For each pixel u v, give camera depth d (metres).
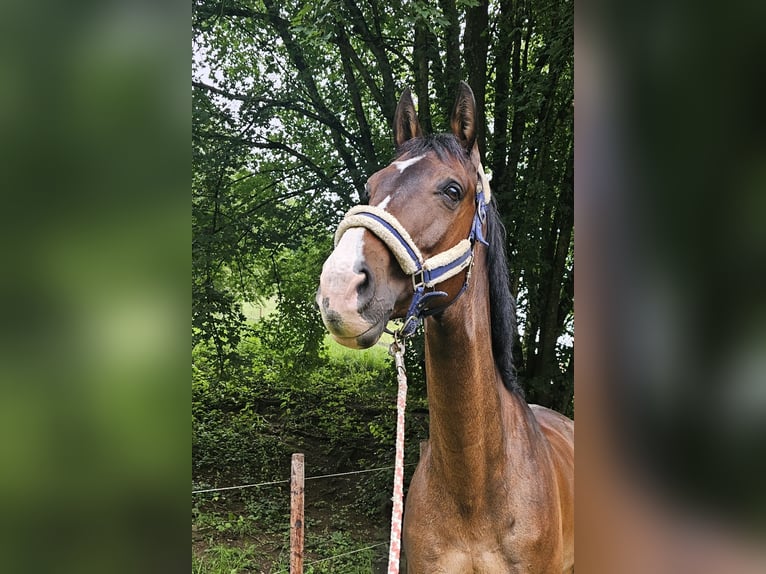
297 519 2.12
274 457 6.09
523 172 5.20
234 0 5.45
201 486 5.42
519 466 1.67
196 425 6.50
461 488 1.58
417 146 1.53
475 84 5.09
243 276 5.86
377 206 1.36
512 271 4.99
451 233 1.43
